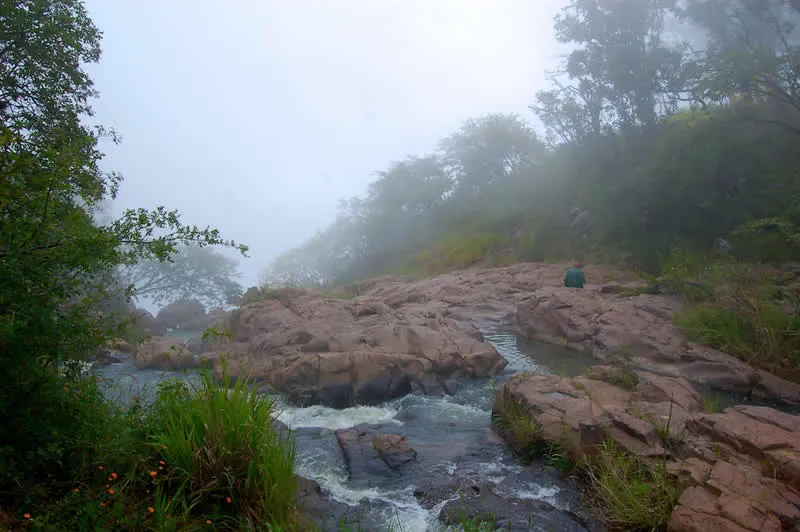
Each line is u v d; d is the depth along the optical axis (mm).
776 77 15195
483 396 8531
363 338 10055
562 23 20859
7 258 3602
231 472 4031
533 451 5949
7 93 10016
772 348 8438
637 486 4523
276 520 3848
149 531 3408
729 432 5070
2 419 3537
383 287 22172
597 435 5363
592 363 9812
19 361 3441
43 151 3941
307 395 8523
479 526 4438
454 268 25359
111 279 4516
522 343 11938
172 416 4246
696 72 17422
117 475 3801
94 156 8641
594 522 4527
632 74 19641
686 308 10758
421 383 8914
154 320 25094
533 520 4582
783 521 3836
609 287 13922
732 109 17359
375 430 7047
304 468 5742
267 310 13992
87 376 4598
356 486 5312
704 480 4359
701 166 16594
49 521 3238
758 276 11414
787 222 13422
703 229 16422
